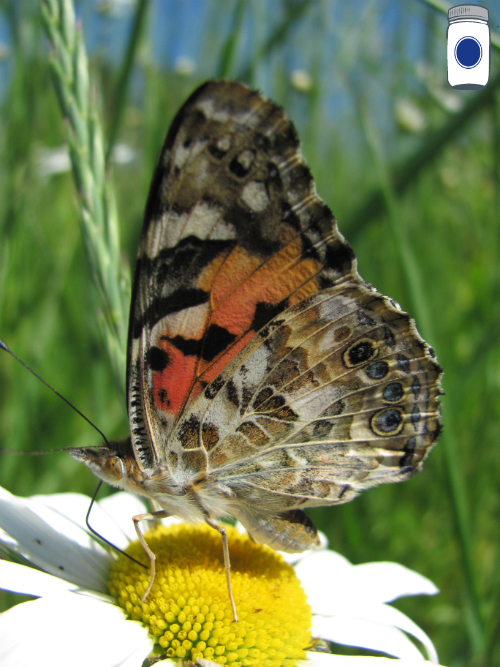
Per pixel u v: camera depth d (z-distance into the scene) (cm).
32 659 9
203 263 9
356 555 14
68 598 9
